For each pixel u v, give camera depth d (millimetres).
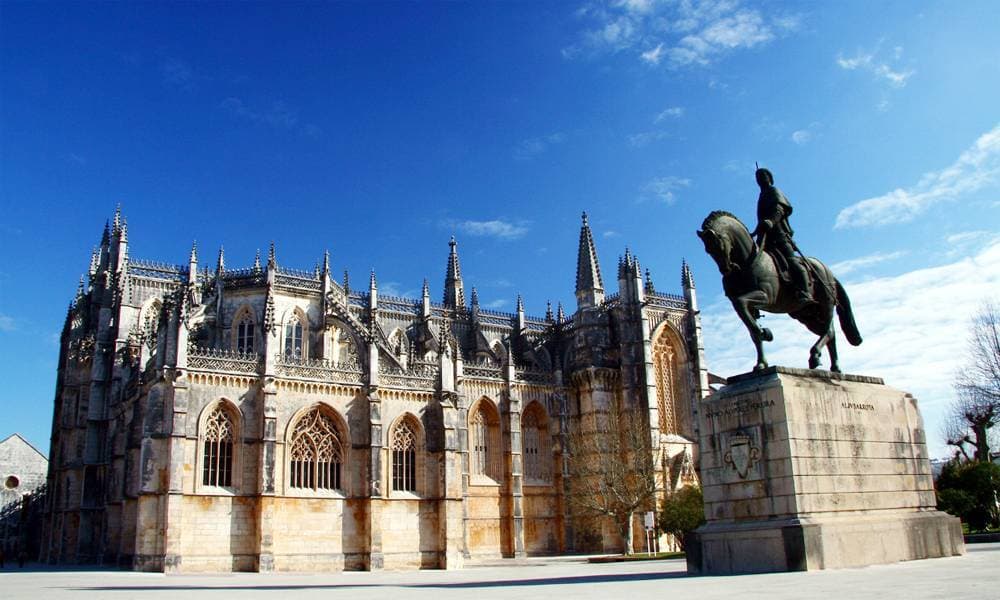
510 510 87312
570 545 91688
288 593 26594
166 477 62500
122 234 95812
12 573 60969
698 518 75250
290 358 71688
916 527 25438
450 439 76750
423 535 74062
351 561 69750
